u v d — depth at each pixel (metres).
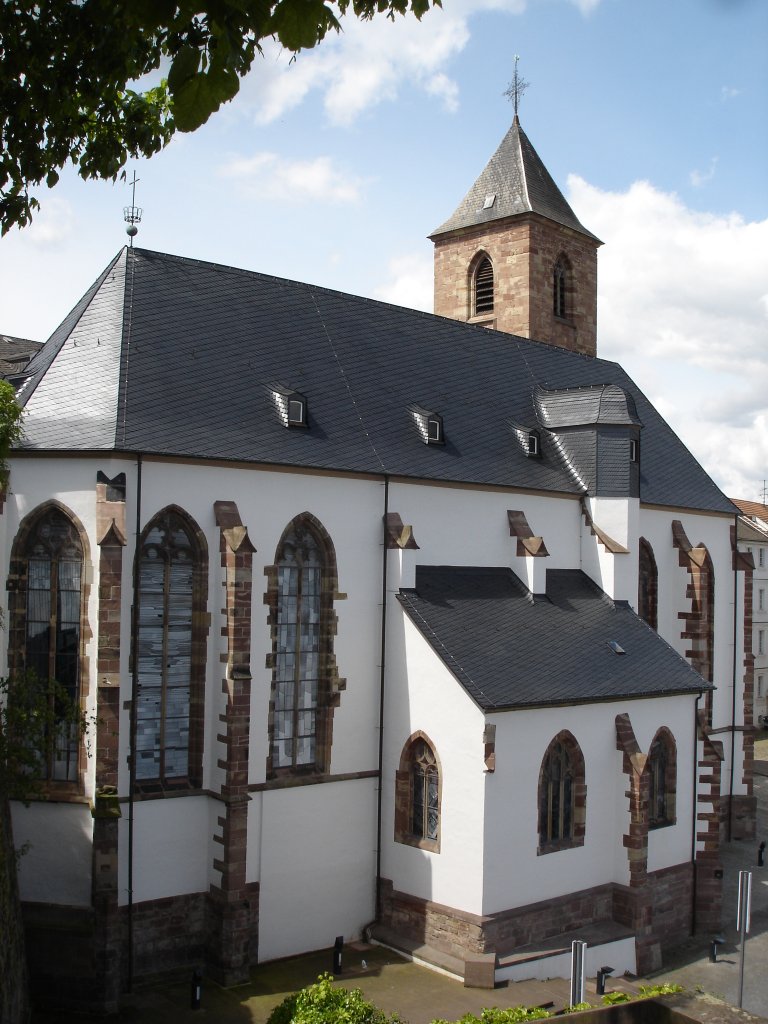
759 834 49.72
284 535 32.44
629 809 34.06
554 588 40.19
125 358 31.83
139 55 12.26
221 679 30.03
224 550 30.17
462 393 42.12
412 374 40.81
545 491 40.59
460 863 31.02
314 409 35.34
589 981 31.02
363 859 33.38
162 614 30.03
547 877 32.22
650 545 45.69
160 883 29.23
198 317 35.09
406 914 32.44
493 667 32.72
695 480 49.84
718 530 49.53
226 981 28.80
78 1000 27.30
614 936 32.62
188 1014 26.84
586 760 33.59
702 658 45.94
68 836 28.59
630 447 42.28
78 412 30.34
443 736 31.94
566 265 57.31
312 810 32.31
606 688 34.19
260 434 32.66
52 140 13.95
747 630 50.00
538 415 44.69
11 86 12.69
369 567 34.53
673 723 36.62
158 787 29.73
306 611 33.19
